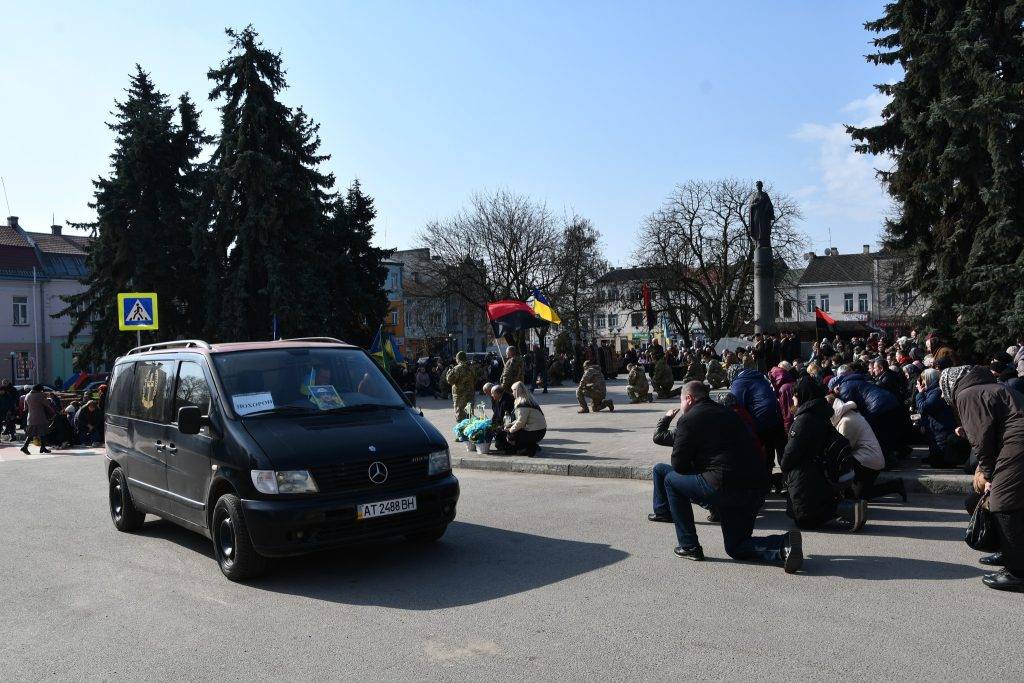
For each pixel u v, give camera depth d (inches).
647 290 1615.4
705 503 255.6
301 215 1386.6
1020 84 802.8
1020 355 474.3
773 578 236.8
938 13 860.6
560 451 522.0
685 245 2086.6
